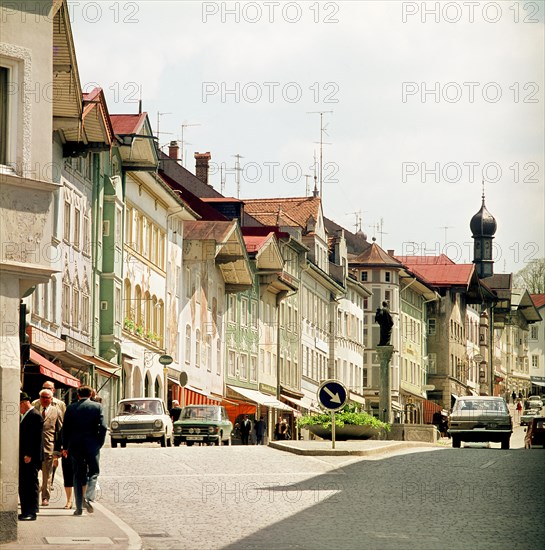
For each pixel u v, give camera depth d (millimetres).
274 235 102500
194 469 36875
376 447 45719
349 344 132625
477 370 183875
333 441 44750
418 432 63844
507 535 22938
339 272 128875
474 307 181875
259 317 103938
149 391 77625
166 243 81688
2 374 22578
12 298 23000
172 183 97688
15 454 22641
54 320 60250
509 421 57219
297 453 44062
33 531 23500
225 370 95812
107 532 23406
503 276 199750
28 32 23812
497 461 39844
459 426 57281
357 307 137250
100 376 67125
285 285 106750
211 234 86938
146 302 77562
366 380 144500
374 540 22234
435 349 163875
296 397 113438
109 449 45688
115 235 70188
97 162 68000
